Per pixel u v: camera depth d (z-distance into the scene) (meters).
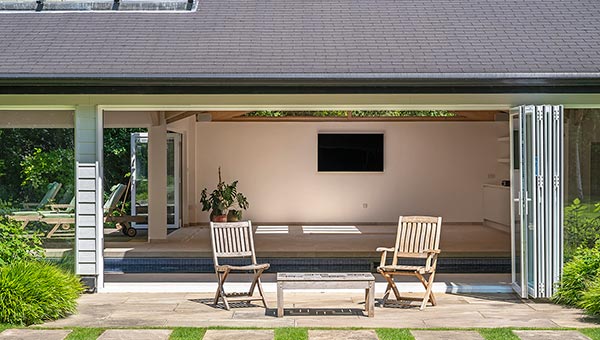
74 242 8.80
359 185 16.64
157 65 8.35
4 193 8.87
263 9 10.47
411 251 8.27
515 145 8.59
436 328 6.78
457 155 16.69
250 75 8.09
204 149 16.52
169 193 15.30
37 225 8.84
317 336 6.41
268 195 16.56
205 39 9.26
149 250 11.33
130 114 12.89
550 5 10.30
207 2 10.64
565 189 8.55
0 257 8.03
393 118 16.55
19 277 7.21
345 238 13.26
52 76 8.10
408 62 8.42
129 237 14.09
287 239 13.07
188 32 9.52
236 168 16.53
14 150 8.87
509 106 8.62
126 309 7.80
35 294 7.13
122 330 6.64
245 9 10.44
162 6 10.45
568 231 8.54
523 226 8.26
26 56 8.66
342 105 8.69
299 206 16.59
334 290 9.02
